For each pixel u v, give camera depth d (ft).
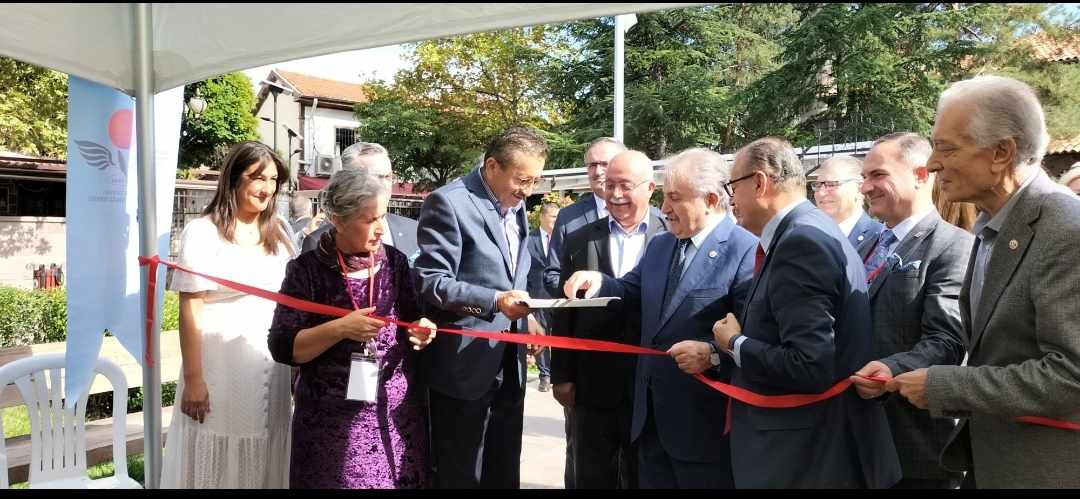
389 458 7.95
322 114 104.63
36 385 10.03
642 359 8.84
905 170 8.47
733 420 7.29
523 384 10.09
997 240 6.34
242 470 9.10
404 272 8.57
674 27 65.41
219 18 6.52
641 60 62.08
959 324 7.88
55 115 43.86
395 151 63.26
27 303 22.65
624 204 10.07
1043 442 6.08
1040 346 5.93
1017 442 6.22
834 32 53.01
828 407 6.73
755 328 7.05
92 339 9.57
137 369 15.75
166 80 8.10
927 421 8.36
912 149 8.50
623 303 9.69
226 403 9.02
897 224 8.73
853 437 6.81
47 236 49.57
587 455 10.16
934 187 9.70
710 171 8.34
